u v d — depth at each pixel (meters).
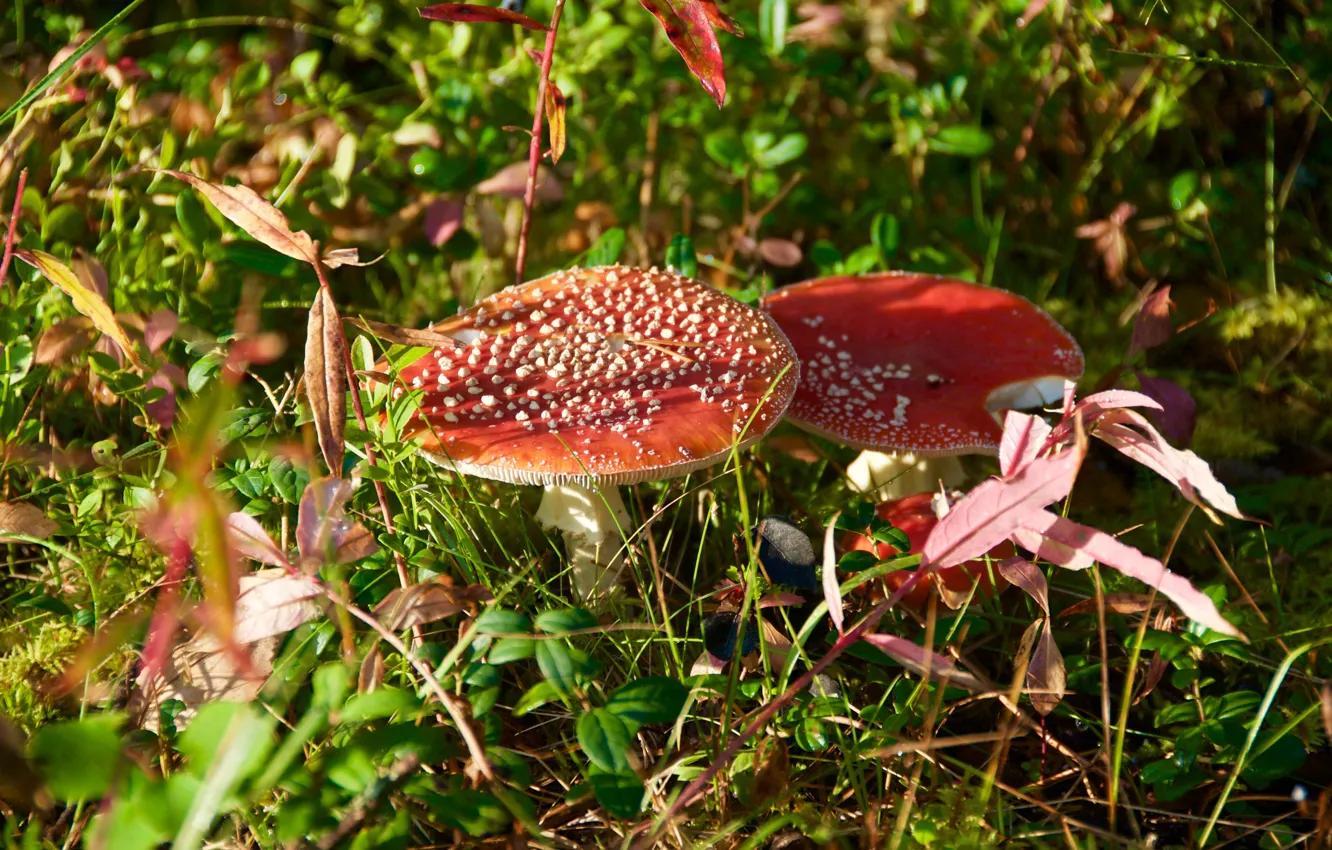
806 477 0.93
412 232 1.02
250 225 0.70
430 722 0.74
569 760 0.77
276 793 0.72
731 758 0.69
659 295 0.84
